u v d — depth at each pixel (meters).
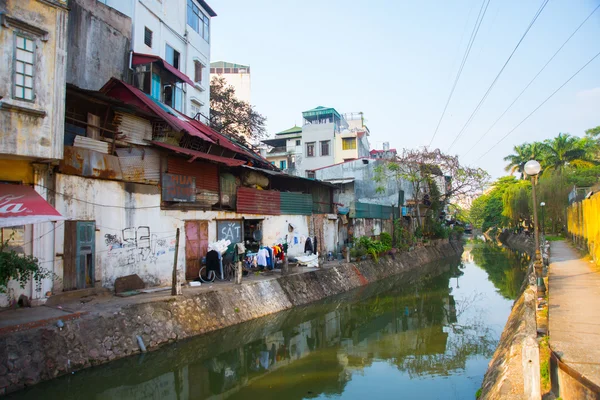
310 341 12.28
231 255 15.64
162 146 12.69
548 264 17.23
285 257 16.91
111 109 11.64
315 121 46.34
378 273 24.77
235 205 17.06
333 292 18.67
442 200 37.81
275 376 9.34
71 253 10.03
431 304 17.69
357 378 9.27
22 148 8.24
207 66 24.25
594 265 17.39
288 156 45.22
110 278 11.16
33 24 8.45
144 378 8.92
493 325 14.24
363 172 34.53
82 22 14.65
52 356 7.50
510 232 59.44
